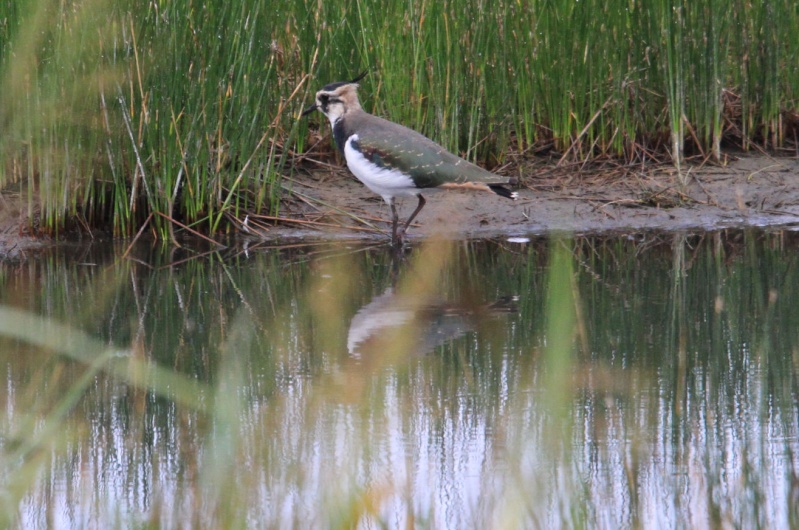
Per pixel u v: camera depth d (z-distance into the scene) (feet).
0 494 19.85
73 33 21.50
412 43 49.06
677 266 41.06
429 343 31.86
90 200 45.83
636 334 32.65
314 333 33.24
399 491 21.57
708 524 20.81
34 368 30.71
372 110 52.06
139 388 28.99
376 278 39.88
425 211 48.60
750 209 48.47
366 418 26.00
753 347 31.40
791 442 24.66
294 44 50.31
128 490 22.77
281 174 48.06
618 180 51.01
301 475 22.24
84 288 38.70
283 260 42.88
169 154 44.93
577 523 19.72
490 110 51.06
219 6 44.06
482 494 21.02
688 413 26.48
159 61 43.24
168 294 38.17
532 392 27.40
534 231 46.88
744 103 52.54
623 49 51.16
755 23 51.96
